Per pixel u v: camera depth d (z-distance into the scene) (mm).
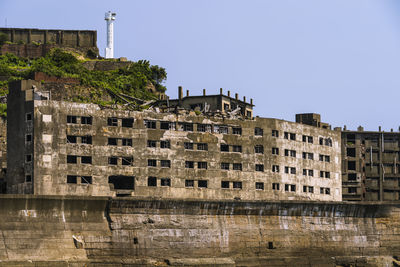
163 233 132375
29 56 183750
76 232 124875
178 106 157625
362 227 155500
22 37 187250
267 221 143875
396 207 158000
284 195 152125
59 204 123938
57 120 131625
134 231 129750
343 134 180750
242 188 146625
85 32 192000
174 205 134250
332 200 163250
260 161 149250
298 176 156000
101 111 135125
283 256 143875
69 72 173000
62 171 131125
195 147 143000
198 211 136750
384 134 182875
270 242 143000
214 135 144750
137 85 178625
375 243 155625
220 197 144125
